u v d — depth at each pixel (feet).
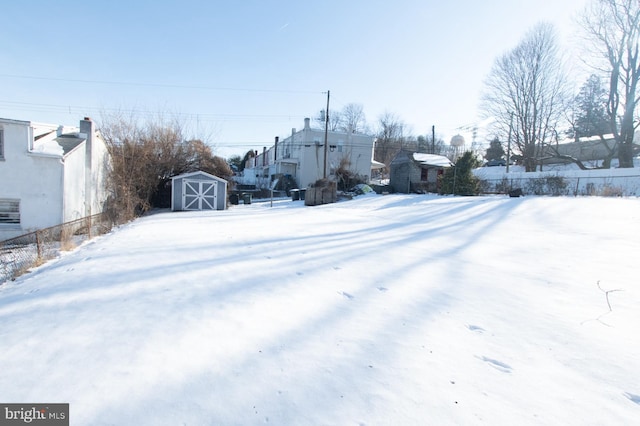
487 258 19.52
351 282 14.90
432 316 11.21
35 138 41.16
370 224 35.88
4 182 36.55
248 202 84.48
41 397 6.84
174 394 6.98
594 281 14.79
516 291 13.69
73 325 10.39
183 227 35.45
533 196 52.11
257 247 22.98
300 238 26.78
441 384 7.45
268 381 7.50
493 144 151.02
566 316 11.19
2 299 13.35
